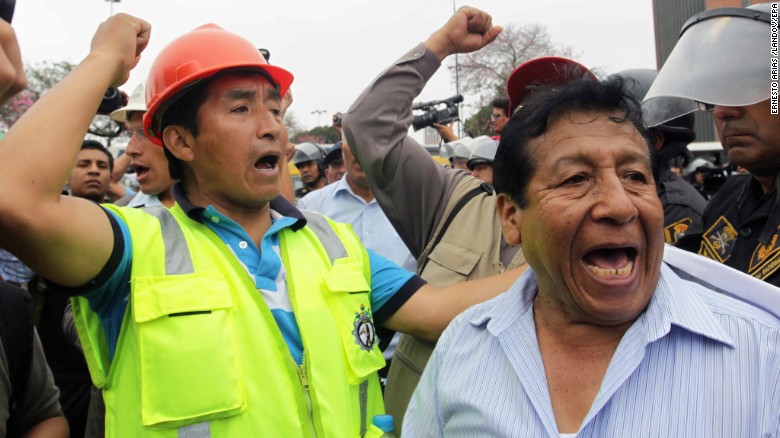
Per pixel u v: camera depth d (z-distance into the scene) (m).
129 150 3.28
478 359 1.38
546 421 1.20
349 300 1.83
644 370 1.18
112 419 1.58
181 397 1.50
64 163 1.44
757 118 1.78
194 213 1.76
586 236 1.18
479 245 2.21
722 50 1.83
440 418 1.46
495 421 1.26
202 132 1.73
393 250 4.27
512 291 1.42
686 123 3.06
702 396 1.13
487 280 1.94
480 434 1.28
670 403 1.14
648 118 2.44
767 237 1.80
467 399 1.32
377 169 2.32
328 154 6.09
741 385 1.11
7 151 1.40
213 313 1.58
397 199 2.38
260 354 1.61
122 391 1.57
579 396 1.24
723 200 2.21
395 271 2.00
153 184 3.28
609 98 1.23
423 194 2.36
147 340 1.53
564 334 1.30
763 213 1.88
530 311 1.37
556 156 1.22
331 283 1.79
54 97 1.51
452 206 2.33
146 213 1.72
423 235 2.39
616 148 1.19
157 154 3.23
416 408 1.52
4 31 1.11
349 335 1.79
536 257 1.28
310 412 1.63
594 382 1.24
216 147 1.73
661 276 1.28
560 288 1.25
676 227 2.87
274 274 1.76
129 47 1.71
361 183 4.34
